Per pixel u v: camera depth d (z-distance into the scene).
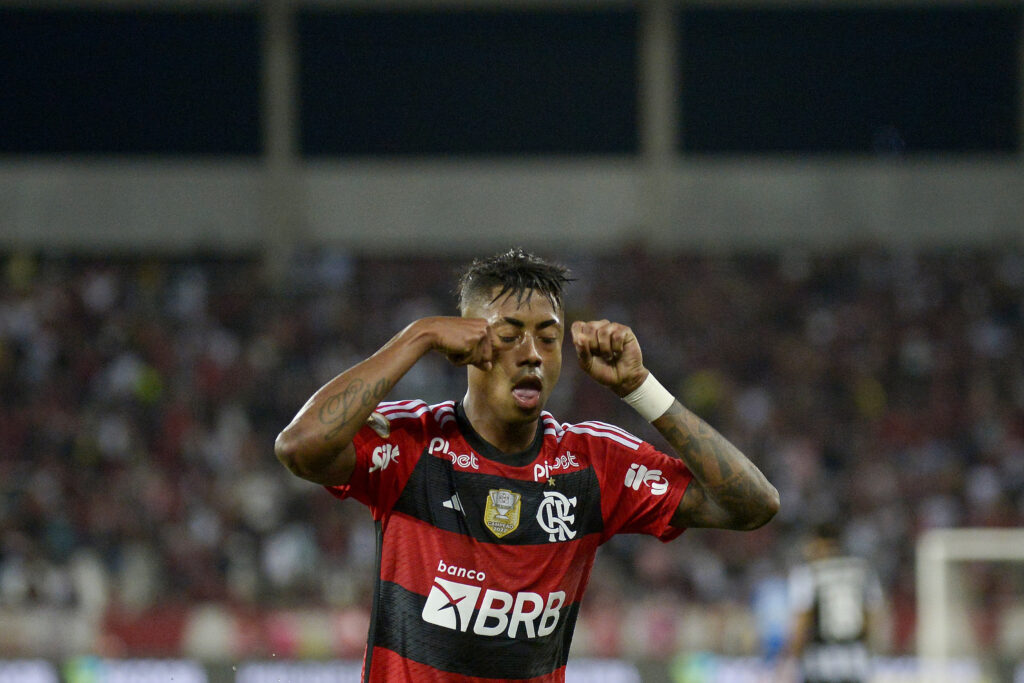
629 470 8.48
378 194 59.97
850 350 53.88
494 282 7.98
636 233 59.66
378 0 58.47
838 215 59.84
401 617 7.96
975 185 59.62
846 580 23.70
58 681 31.62
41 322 53.47
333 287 57.38
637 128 60.00
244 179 59.72
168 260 59.50
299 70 59.84
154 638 32.44
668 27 59.03
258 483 43.03
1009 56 59.38
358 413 7.52
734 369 52.59
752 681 30.66
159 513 42.00
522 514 7.98
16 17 58.41
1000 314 55.97
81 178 59.38
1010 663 24.02
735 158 60.00
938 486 45.62
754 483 8.23
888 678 29.98
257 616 32.59
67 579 37.03
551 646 8.11
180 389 49.91
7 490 42.88
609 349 8.04
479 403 8.12
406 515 8.01
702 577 38.88
